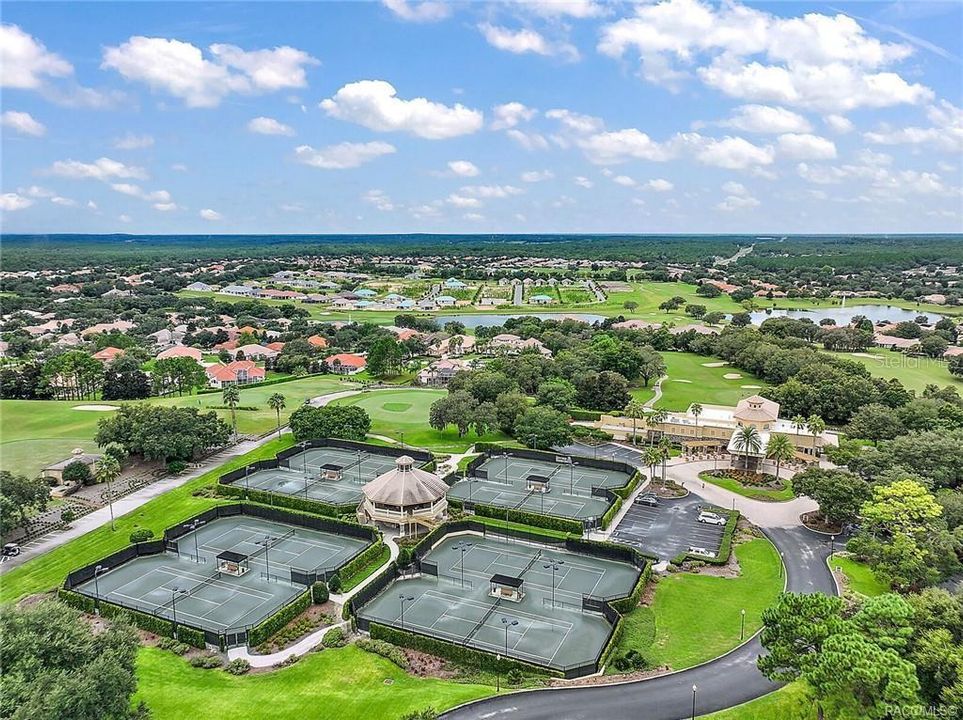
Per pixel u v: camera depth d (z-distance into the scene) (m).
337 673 89.44
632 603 106.12
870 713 65.12
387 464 176.38
